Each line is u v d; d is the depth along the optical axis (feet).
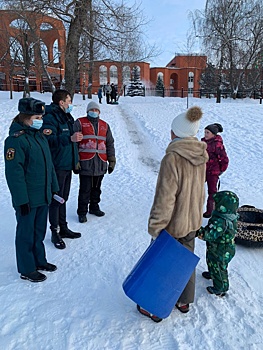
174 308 8.98
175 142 7.80
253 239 12.53
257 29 84.33
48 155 10.20
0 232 13.94
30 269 10.13
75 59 51.75
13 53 73.26
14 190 9.32
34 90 104.99
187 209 7.88
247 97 93.04
